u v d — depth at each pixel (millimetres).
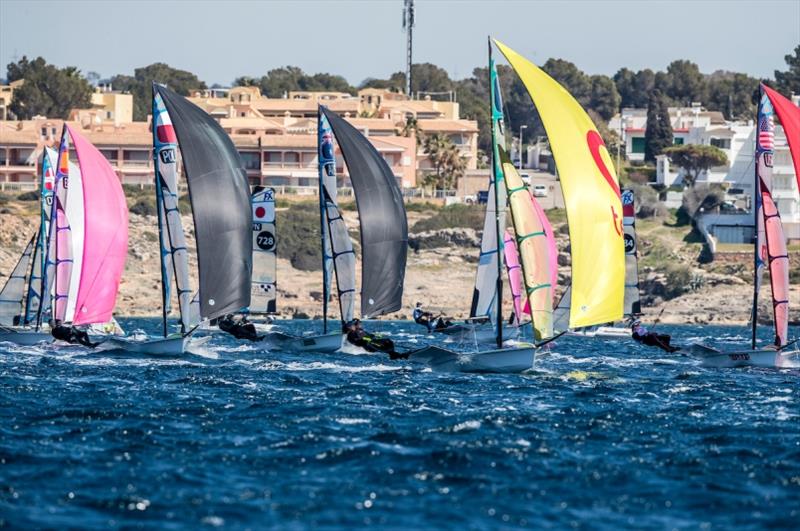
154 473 115625
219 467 118750
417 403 160000
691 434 139500
